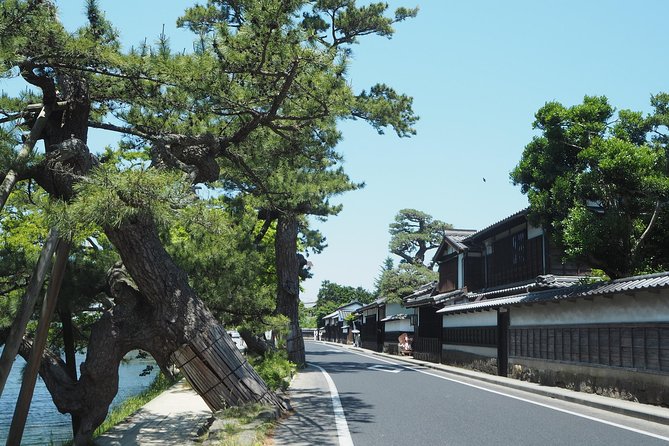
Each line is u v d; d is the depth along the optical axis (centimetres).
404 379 1794
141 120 950
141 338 874
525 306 1891
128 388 2239
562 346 1631
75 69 785
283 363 1527
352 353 4184
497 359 2077
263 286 1291
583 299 1494
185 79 814
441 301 2823
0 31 643
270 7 764
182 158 1001
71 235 666
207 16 1677
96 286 1016
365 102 1988
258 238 2308
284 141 1177
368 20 1972
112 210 630
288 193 1244
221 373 884
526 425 906
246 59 834
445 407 1116
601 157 1489
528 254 2402
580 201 1605
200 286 1163
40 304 973
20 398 810
